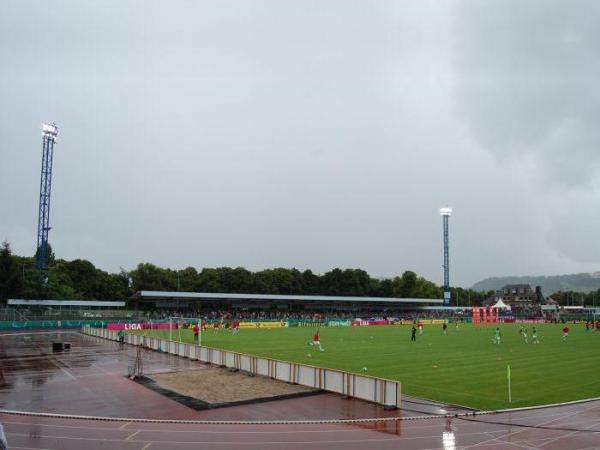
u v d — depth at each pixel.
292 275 175.12
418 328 80.12
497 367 36.69
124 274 148.50
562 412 22.88
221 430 20.06
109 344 56.16
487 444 18.16
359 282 184.38
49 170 108.19
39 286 107.38
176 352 44.41
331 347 52.41
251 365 33.56
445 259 159.00
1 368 36.81
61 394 27.03
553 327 97.62
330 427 20.47
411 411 23.05
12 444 18.17
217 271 159.38
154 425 20.80
